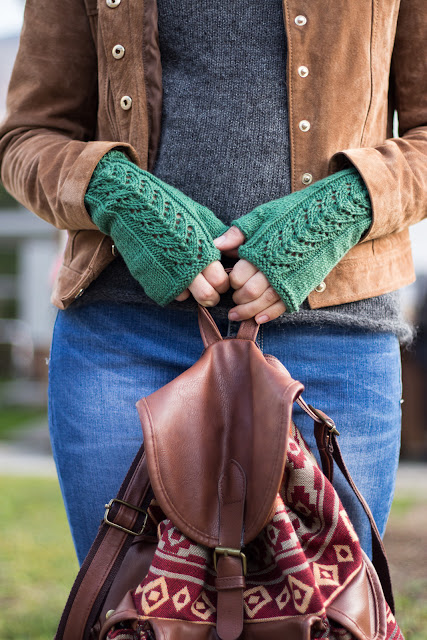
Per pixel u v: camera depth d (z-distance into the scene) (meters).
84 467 1.36
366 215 1.22
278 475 1.05
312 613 1.04
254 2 1.30
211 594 1.11
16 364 16.06
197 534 1.09
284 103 1.31
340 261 1.30
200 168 1.31
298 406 1.34
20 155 1.44
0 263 19.17
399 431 1.46
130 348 1.36
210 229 1.25
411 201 1.27
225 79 1.31
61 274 1.43
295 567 1.06
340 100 1.30
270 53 1.31
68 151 1.34
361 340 1.36
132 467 1.22
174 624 1.05
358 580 1.12
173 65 1.37
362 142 1.35
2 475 5.88
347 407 1.35
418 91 1.41
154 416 1.10
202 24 1.32
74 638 1.18
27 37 1.50
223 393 1.18
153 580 1.08
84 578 1.19
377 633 1.11
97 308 1.38
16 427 9.71
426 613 2.47
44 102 1.49
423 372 6.09
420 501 4.23
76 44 1.48
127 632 1.08
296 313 1.29
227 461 1.14
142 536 1.26
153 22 1.34
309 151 1.30
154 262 1.19
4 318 19.00
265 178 1.30
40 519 4.02
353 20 1.29
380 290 1.35
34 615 2.52
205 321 1.23
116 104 1.39
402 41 1.40
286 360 1.33
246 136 1.30
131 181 1.22
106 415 1.35
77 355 1.39
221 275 1.19
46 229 15.48
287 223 1.19
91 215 1.28
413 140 1.35
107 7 1.37
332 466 1.28
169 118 1.34
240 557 1.08
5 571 3.04
